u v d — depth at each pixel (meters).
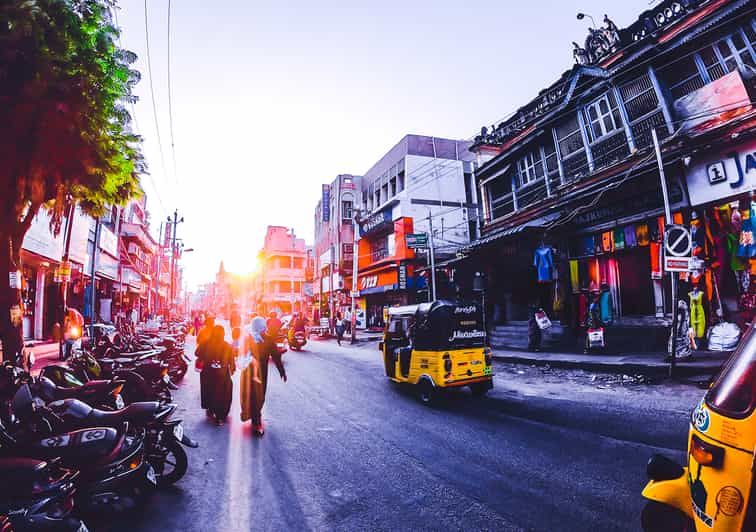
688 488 2.51
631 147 11.76
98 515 3.55
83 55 5.18
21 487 2.77
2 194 5.69
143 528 3.33
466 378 7.74
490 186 19.00
